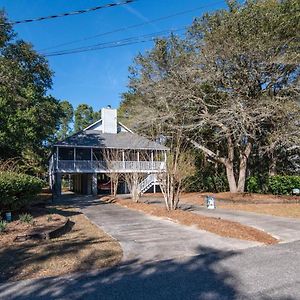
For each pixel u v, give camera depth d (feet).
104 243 23.16
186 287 14.25
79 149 93.61
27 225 27.25
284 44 57.88
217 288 14.08
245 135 64.69
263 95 62.59
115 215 39.86
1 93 52.37
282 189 68.39
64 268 17.19
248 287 14.15
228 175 73.56
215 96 67.82
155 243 23.44
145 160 91.09
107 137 95.55
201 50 62.54
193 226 30.37
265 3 58.85
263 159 87.51
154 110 74.49
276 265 17.65
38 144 75.20
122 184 95.71
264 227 31.65
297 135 60.03
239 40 57.36
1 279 15.43
